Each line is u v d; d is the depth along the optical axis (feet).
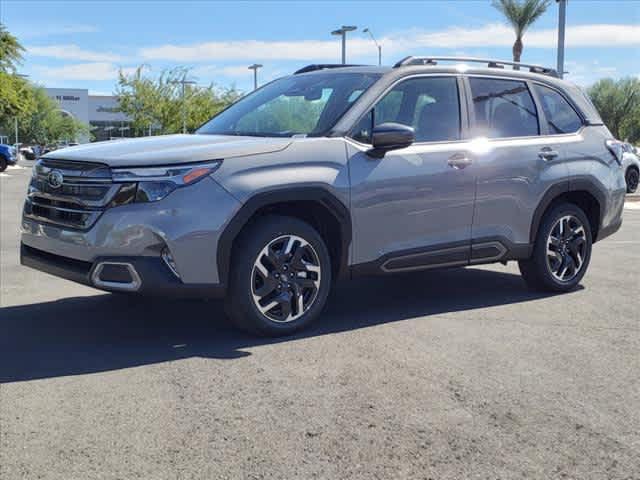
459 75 19.30
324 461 10.26
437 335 16.52
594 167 21.50
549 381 13.61
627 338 16.51
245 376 13.55
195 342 15.72
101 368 13.93
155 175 14.51
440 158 18.04
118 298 19.92
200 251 14.71
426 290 21.62
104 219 14.55
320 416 11.77
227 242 14.96
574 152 21.02
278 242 15.84
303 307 16.40
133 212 14.38
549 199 20.30
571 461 10.43
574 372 14.14
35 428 11.19
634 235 35.63
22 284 21.93
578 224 21.36
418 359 14.71
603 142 22.08
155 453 10.42
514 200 19.53
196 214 14.61
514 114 20.20
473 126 19.13
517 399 12.67
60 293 20.63
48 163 15.98
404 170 17.37
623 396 12.94
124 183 14.48
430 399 12.57
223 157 15.10
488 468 10.16
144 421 11.48
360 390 12.92
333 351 15.15
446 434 11.20
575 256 21.43
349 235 16.66
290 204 16.38
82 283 15.19
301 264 16.10
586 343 16.07
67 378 13.34
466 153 18.57
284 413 11.86
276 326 15.94
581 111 21.95
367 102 17.33
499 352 15.30
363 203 16.74
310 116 17.66
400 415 11.87
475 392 12.95
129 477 9.73
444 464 10.25
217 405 12.15
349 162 16.58
